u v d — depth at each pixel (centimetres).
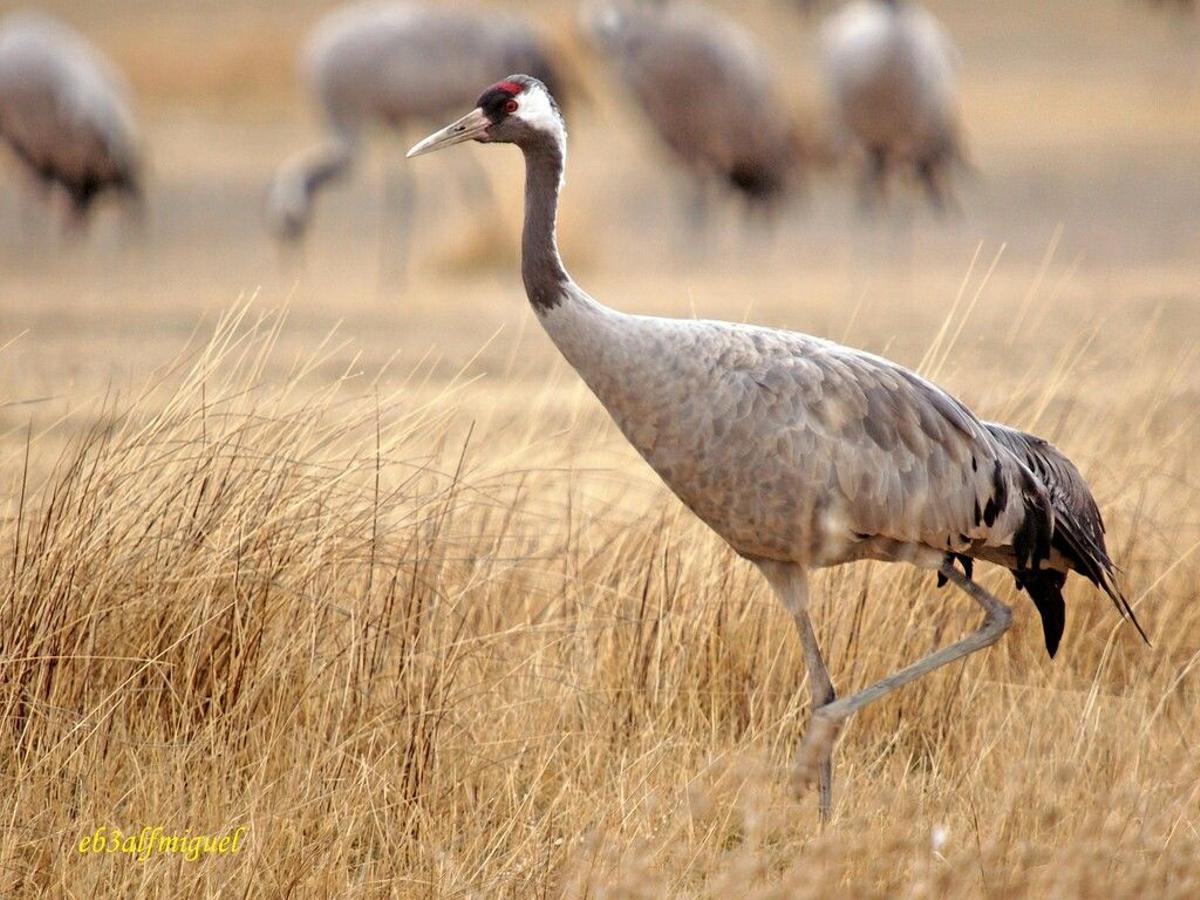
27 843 979
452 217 4131
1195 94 5734
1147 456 1490
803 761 1073
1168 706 1241
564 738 1143
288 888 970
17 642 1070
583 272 3581
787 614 1264
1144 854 946
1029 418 1445
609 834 1023
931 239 3944
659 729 1164
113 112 3847
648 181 4875
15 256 3831
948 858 975
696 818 1048
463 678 1173
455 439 1609
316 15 7212
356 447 1217
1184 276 3139
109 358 2292
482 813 1074
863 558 1167
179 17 7381
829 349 1138
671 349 1102
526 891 981
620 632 1241
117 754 1044
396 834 1040
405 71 3859
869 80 3706
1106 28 7150
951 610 1317
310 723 1093
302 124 5825
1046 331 2405
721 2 7950
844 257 3828
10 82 3738
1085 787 1067
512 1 6869
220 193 4659
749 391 1096
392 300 3092
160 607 1098
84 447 1137
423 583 1152
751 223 4372
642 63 3894
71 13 7656
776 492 1104
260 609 1105
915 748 1220
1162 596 1354
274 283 3416
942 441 1120
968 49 6856
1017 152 4941
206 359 1195
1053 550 1195
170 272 3597
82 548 1088
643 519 1336
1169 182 4431
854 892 877
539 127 1143
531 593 1280
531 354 2394
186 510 1135
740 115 3900
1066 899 888
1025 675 1298
